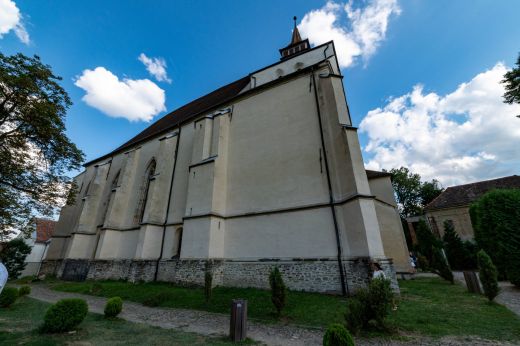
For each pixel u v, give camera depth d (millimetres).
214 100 21016
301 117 13180
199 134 15953
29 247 26766
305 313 7309
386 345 4926
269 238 11703
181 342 5230
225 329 6461
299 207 11398
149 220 15602
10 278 24625
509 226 10648
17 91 12383
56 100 13914
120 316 7930
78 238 20219
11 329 5816
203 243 12320
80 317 5879
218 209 13242
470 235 25297
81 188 26672
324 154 11648
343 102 12117
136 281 14188
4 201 12555
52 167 15008
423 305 7535
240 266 11891
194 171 14625
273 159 13195
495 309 6879
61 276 18875
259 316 7484
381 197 16719
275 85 15031
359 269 8961
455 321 6008
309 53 17656
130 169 20500
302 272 10305
